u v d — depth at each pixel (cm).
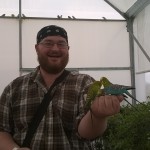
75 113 176
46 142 173
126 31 596
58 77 184
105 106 137
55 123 175
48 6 573
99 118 148
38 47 190
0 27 557
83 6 584
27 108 182
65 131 176
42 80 188
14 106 187
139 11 554
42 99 181
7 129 190
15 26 560
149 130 222
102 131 158
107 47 589
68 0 580
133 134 229
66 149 173
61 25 579
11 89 192
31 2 566
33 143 174
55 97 179
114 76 587
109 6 588
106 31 591
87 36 585
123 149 243
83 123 157
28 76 194
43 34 188
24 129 180
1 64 551
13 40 557
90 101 144
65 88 181
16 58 555
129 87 138
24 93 186
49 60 185
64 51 188
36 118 177
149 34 523
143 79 561
